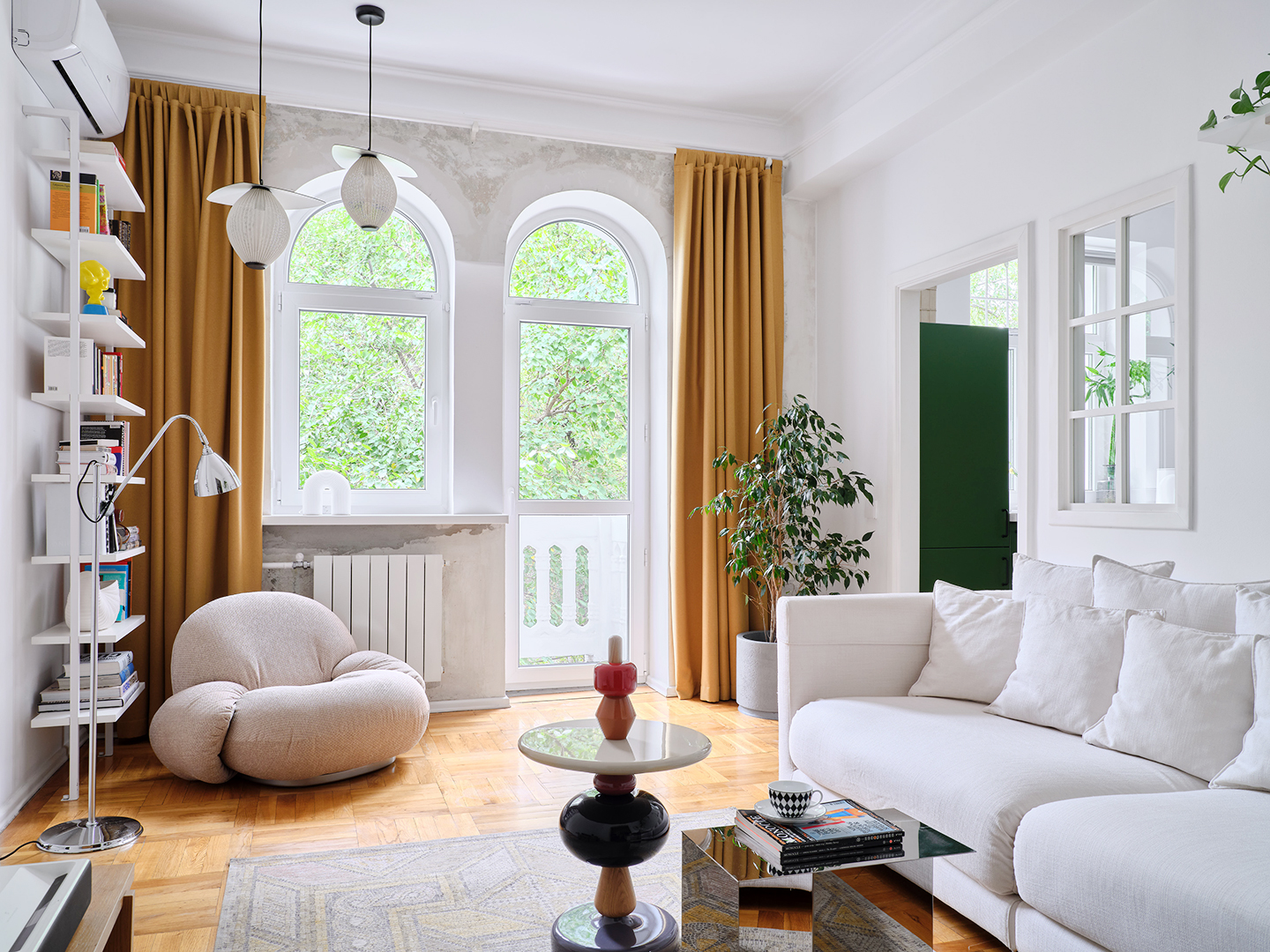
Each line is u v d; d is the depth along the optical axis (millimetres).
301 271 4488
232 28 3922
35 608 3236
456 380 4469
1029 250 3564
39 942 1241
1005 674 2713
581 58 4219
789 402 5090
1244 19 2717
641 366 5086
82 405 3385
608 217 5055
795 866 1661
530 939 2105
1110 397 3268
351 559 4211
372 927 2158
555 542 4934
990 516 4855
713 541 4703
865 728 2561
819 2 3707
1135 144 3098
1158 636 2270
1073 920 1771
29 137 3162
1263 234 2662
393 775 3387
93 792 2674
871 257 4637
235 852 2631
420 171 4438
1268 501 2645
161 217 3930
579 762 1854
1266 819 1726
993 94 3746
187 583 3965
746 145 4953
